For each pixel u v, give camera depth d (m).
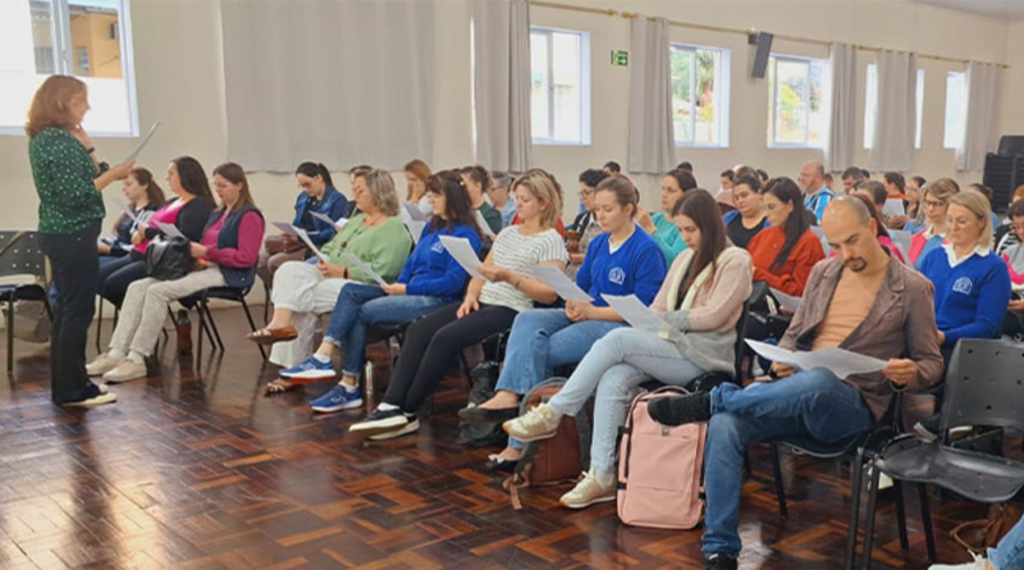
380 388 4.26
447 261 3.85
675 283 2.86
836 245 2.37
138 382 4.37
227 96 6.56
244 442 3.44
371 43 7.16
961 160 12.59
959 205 2.99
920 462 2.14
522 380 3.07
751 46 9.80
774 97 10.42
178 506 2.79
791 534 2.59
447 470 3.14
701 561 2.40
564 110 8.61
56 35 6.01
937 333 2.35
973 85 12.45
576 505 2.77
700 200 2.76
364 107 7.19
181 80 6.43
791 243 3.74
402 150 7.44
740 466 2.29
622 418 2.78
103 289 4.97
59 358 3.87
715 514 2.27
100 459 3.23
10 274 4.73
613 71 8.72
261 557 2.43
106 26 6.20
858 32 10.84
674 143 9.19
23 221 5.94
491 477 3.07
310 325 4.36
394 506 2.80
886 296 2.35
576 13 8.32
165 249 4.56
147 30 6.25
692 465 2.61
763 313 3.44
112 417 3.77
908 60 11.38
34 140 3.60
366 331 3.92
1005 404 2.24
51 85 3.59
